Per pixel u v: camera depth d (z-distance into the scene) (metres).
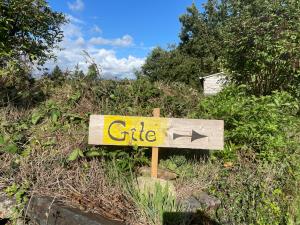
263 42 6.27
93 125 3.20
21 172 3.06
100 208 2.70
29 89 4.69
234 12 7.75
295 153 4.04
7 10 4.50
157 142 3.23
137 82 4.87
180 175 3.33
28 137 3.61
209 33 32.81
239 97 4.84
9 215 2.84
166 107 4.51
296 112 5.72
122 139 3.22
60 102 4.30
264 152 3.75
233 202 3.04
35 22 5.66
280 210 3.05
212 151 3.73
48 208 2.69
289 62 6.25
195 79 28.94
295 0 6.58
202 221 2.75
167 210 2.65
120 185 2.97
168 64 30.31
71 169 3.19
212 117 4.20
